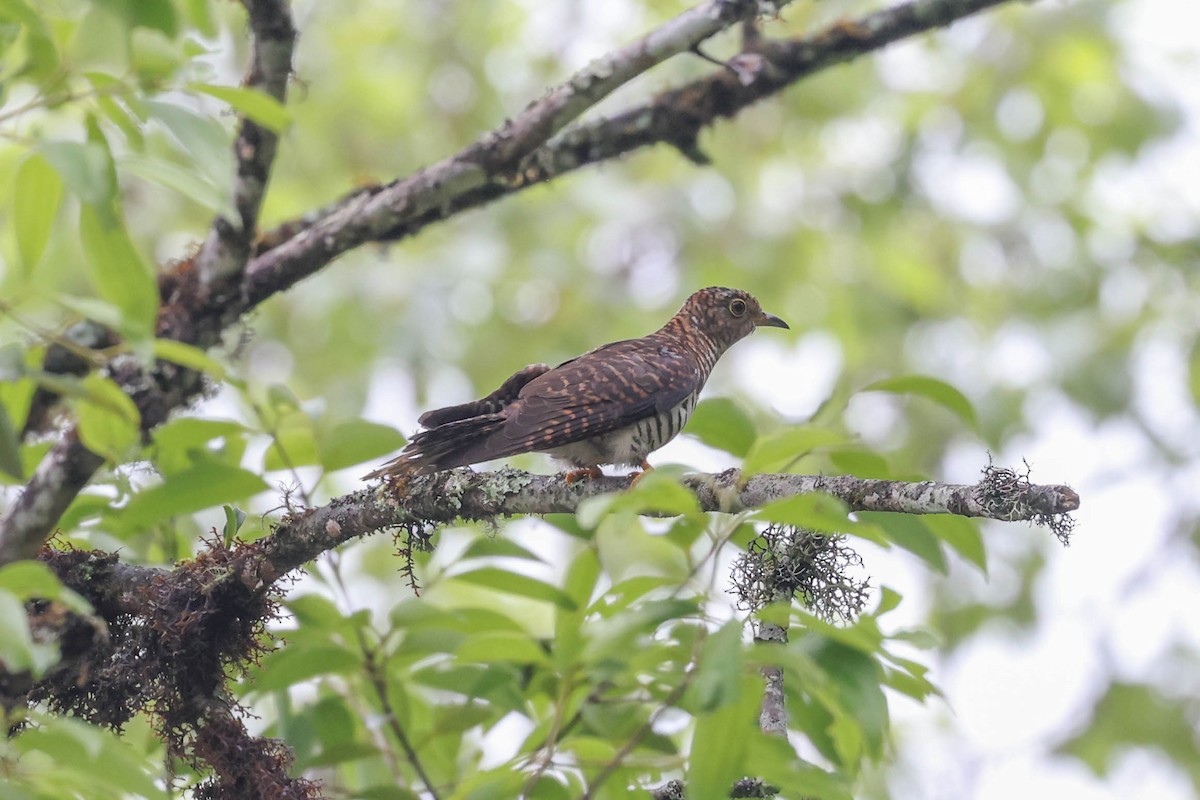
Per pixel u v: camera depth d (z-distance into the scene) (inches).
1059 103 837.2
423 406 815.1
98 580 341.7
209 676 338.0
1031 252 872.9
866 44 453.7
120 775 231.6
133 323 241.3
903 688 318.3
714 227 844.0
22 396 329.1
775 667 318.0
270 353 816.3
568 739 321.7
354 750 360.2
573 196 824.3
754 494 308.0
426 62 826.8
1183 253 850.8
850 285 853.2
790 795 321.1
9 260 540.7
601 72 417.4
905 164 852.0
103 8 253.9
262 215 767.7
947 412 828.6
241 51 584.1
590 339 827.4
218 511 466.6
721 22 415.2
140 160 247.0
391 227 429.1
